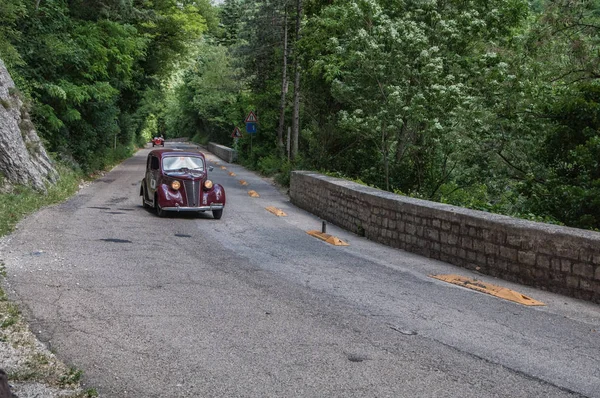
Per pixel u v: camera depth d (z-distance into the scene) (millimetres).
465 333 6219
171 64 43219
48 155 22734
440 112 18031
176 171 16500
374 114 19953
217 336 5871
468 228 10477
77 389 4465
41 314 6348
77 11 27484
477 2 20984
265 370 4973
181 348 5480
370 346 5695
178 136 121875
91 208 16688
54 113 24953
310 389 4582
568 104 14453
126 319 6336
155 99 45500
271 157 38250
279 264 10000
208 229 14234
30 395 4273
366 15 20203
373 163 24094
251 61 42031
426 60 18922
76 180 23812
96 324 6113
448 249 11062
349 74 21203
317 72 25953
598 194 12477
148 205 17547
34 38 23266
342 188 16203
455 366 5180
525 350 5699
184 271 9031
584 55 16000
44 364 4926
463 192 19094
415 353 5516
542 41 16641
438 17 19984
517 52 17875
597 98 14781
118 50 28172
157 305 6957
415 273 9773
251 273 9117
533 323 6754
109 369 4910
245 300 7367
